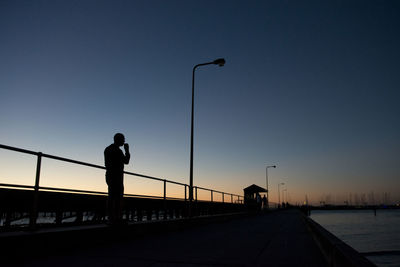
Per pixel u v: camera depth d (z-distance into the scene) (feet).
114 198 24.06
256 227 43.96
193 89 53.47
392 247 149.18
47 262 15.60
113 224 23.98
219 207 66.85
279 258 17.70
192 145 49.11
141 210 35.09
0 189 18.88
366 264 8.36
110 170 23.82
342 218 545.44
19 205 20.12
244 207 106.52
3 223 18.85
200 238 28.25
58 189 19.31
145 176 30.14
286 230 38.27
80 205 25.72
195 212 47.42
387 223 390.42
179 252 19.61
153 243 24.16
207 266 15.19
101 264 15.30
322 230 21.26
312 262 16.44
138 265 15.19
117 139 24.40
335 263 12.06
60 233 18.83
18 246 16.08
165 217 35.09
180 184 39.60
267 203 136.67
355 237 212.64
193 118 50.80
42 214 21.83
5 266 14.48
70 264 15.17
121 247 21.63
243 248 21.81
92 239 21.61
